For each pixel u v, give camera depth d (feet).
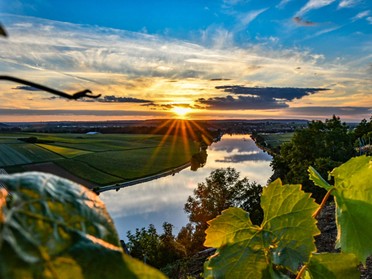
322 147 163.32
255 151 471.62
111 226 1.38
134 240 89.51
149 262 83.61
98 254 1.24
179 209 209.77
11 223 1.09
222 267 3.59
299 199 3.63
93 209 1.39
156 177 290.56
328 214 48.70
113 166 305.12
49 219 1.22
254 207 107.96
